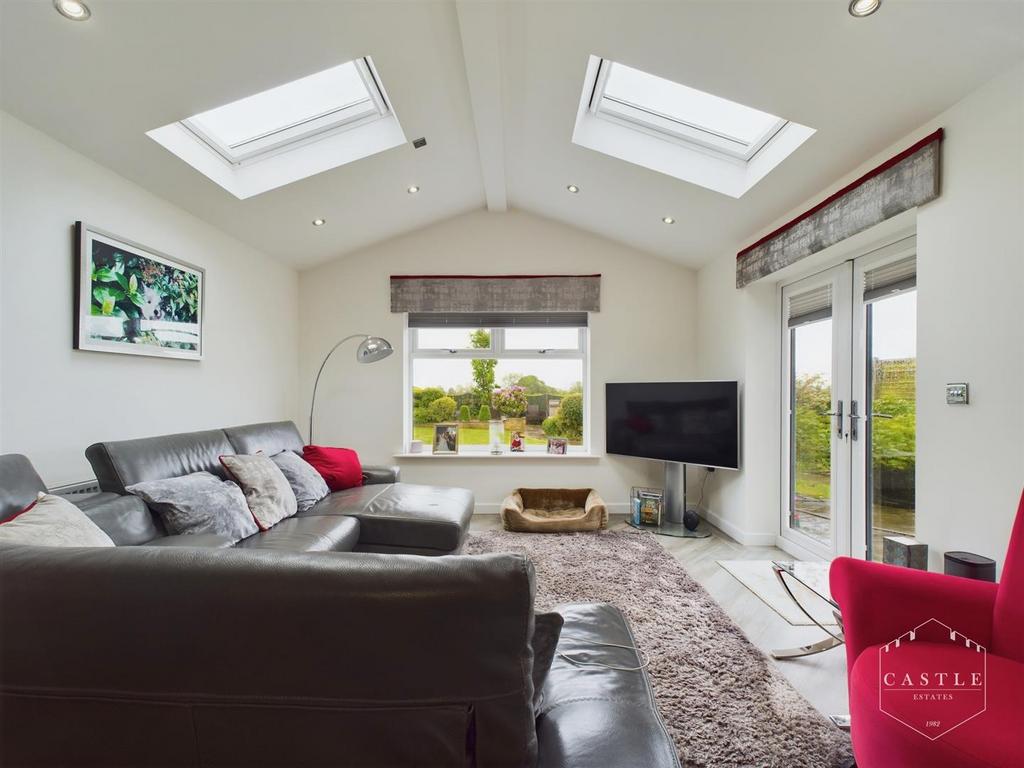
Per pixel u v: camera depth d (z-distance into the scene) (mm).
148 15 1701
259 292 3688
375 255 4305
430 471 4258
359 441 4270
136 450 2041
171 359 2771
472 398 4406
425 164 3293
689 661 1834
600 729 777
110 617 612
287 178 2953
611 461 4246
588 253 4293
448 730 612
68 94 1912
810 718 1521
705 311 4086
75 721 627
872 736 1063
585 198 3633
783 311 3307
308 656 610
